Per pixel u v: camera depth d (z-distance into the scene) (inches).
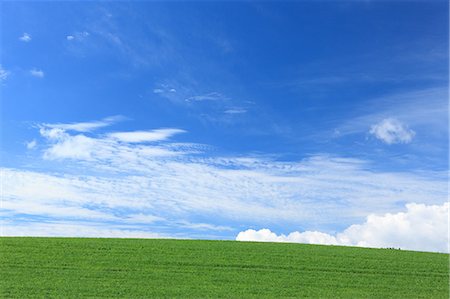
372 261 1312.7
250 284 1053.2
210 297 944.9
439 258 1400.1
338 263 1272.1
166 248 1393.9
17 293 919.0
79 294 927.7
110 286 998.4
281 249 1450.5
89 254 1279.5
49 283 999.6
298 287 1039.6
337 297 966.4
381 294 1000.2
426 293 1017.5
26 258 1210.6
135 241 1507.1
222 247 1445.6
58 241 1449.3
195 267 1186.0
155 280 1059.3
